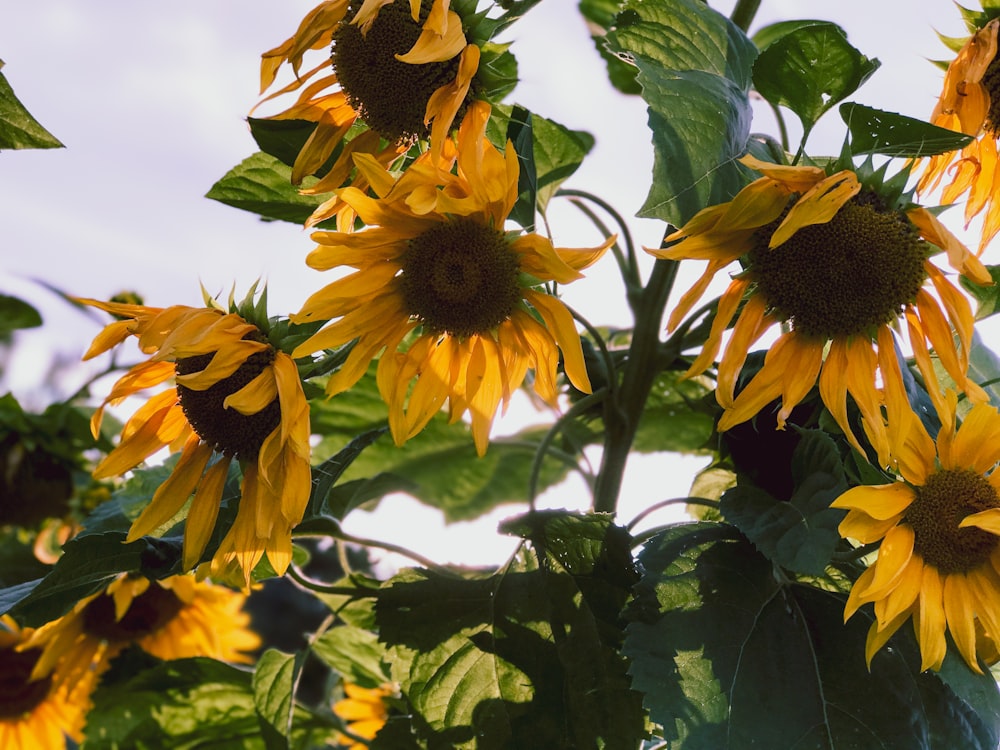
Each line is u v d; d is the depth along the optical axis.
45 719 1.24
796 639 0.88
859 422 0.91
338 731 1.11
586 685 0.92
